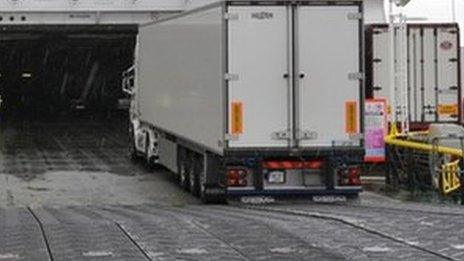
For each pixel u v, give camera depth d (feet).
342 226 45.93
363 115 61.05
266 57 59.98
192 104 68.69
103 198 71.51
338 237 41.81
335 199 61.52
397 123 85.51
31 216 54.65
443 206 58.80
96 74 206.18
